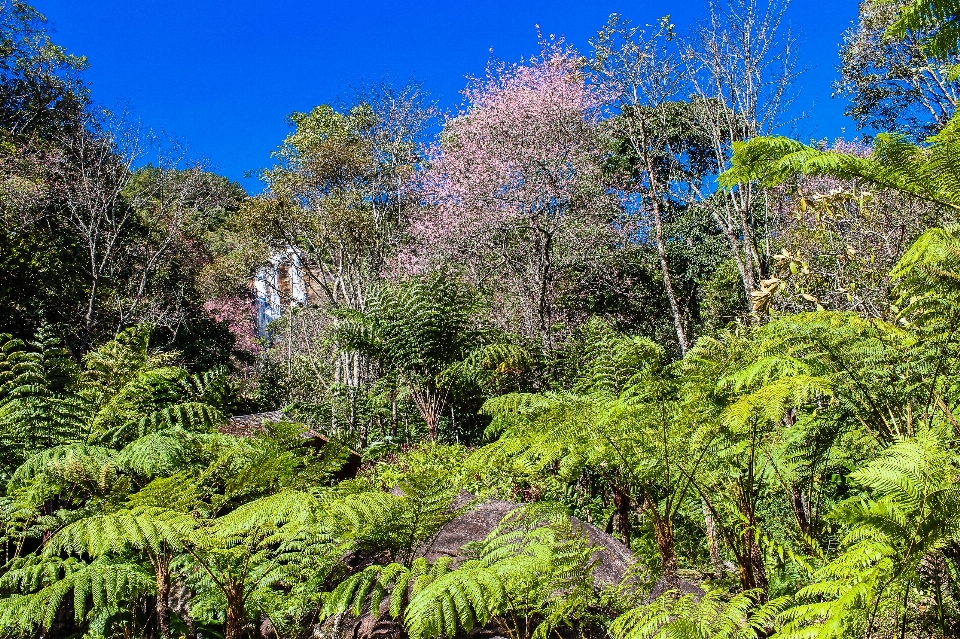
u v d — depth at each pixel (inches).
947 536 66.6
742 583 105.7
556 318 500.1
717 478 119.3
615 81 289.3
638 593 94.2
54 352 170.2
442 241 565.6
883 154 75.8
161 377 173.5
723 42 241.8
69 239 543.2
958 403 110.1
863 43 381.1
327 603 85.7
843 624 66.1
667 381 135.3
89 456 116.3
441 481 107.0
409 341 264.8
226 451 123.0
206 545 88.9
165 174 624.7
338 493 118.0
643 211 421.4
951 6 100.4
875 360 111.1
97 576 99.7
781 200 249.8
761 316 191.8
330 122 718.5
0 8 585.9
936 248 83.0
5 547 121.3
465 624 71.2
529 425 126.5
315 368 434.6
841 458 116.3
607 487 168.1
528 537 91.5
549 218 506.0
